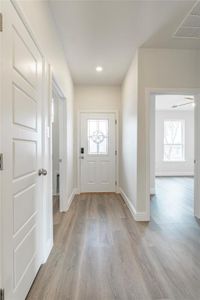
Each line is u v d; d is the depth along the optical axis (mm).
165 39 2891
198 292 1586
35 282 1682
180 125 8008
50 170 2230
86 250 2221
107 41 2934
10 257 1206
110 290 1598
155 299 1506
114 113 4945
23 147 1426
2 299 1100
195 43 3020
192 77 3223
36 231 1756
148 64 3158
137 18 2400
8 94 1167
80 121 4914
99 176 4977
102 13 2301
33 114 1652
